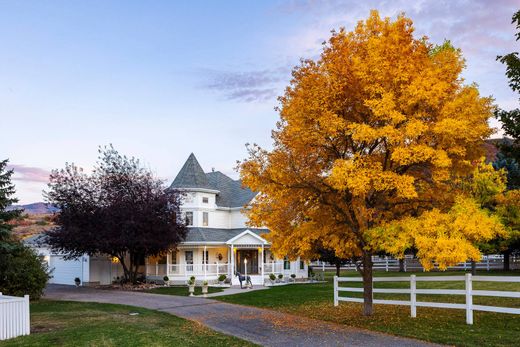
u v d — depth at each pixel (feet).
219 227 148.25
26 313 51.78
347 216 56.44
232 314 70.28
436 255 45.42
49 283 155.12
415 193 46.29
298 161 55.52
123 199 120.16
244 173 54.95
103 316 66.54
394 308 68.13
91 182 123.24
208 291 109.19
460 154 49.08
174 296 98.84
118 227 119.03
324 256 128.57
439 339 45.11
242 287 117.91
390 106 46.91
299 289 103.14
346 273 169.17
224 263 140.36
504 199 85.81
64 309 76.59
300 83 54.03
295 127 51.39
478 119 49.08
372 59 49.16
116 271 147.74
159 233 120.67
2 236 77.46
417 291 58.65
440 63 52.65
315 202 56.44
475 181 93.86
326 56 53.57
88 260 142.31
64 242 117.19
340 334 50.75
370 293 62.08
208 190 144.66
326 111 51.03
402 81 49.16
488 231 46.73
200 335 51.88
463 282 99.30
